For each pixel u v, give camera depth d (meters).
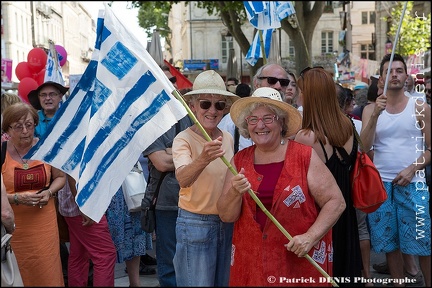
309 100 4.37
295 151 4.00
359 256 4.42
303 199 3.91
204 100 4.40
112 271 5.54
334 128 4.32
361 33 39.75
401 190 5.46
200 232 4.38
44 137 4.59
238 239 4.04
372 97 7.29
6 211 4.08
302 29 18.06
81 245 5.61
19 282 4.14
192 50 40.91
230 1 20.78
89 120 4.31
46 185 5.11
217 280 4.51
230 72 20.78
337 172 4.34
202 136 4.46
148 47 10.12
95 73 4.50
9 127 4.98
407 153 5.48
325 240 4.07
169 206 4.99
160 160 4.91
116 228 5.85
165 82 4.08
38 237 5.06
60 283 5.21
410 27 16.58
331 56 35.75
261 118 3.97
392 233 5.54
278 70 5.75
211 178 4.38
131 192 5.80
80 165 4.25
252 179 4.00
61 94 6.75
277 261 3.93
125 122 4.16
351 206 4.41
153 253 7.57
